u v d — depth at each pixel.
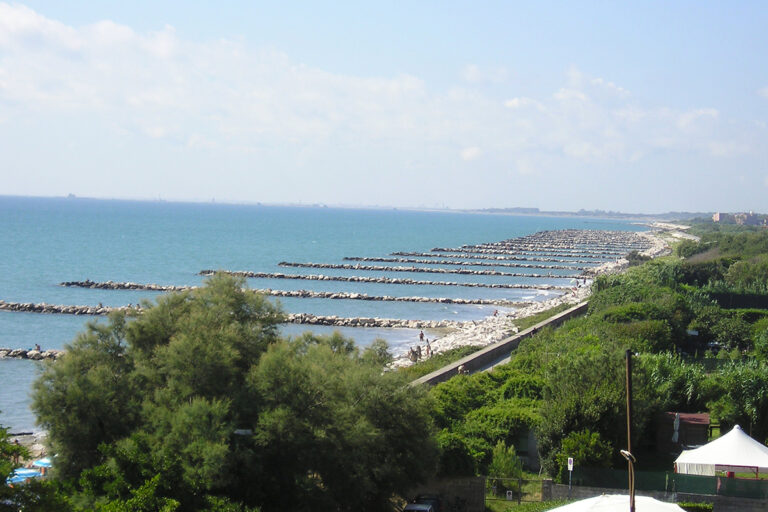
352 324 104.81
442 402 46.38
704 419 46.81
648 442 46.75
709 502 37.50
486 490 39.06
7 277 146.12
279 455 31.58
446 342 89.38
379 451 34.19
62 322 99.38
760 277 118.62
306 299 129.12
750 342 78.00
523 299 138.50
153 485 28.22
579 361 46.38
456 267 194.25
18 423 55.34
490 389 51.31
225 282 37.56
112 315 35.50
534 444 44.44
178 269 168.50
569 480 38.97
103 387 32.31
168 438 30.17
